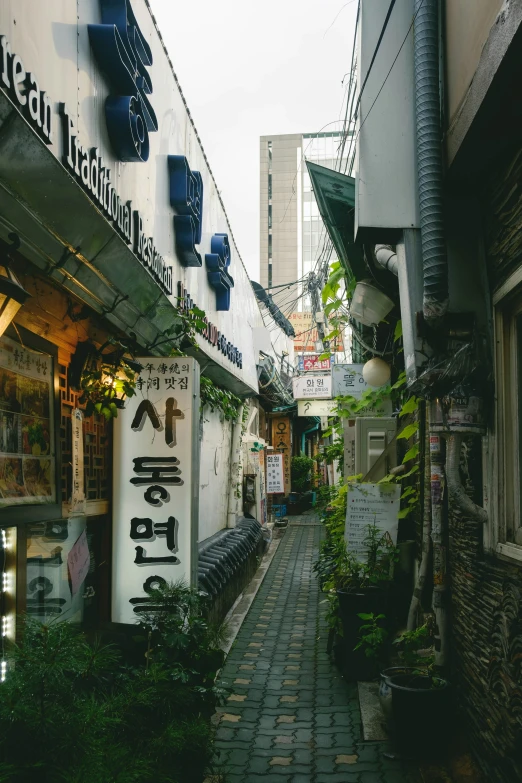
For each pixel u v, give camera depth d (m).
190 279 8.63
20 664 3.30
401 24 5.67
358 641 7.37
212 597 8.86
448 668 5.74
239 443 14.42
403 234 5.46
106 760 3.02
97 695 3.94
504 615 4.19
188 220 7.65
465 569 5.35
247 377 14.70
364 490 8.35
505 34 3.54
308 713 6.50
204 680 4.88
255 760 5.43
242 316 14.34
